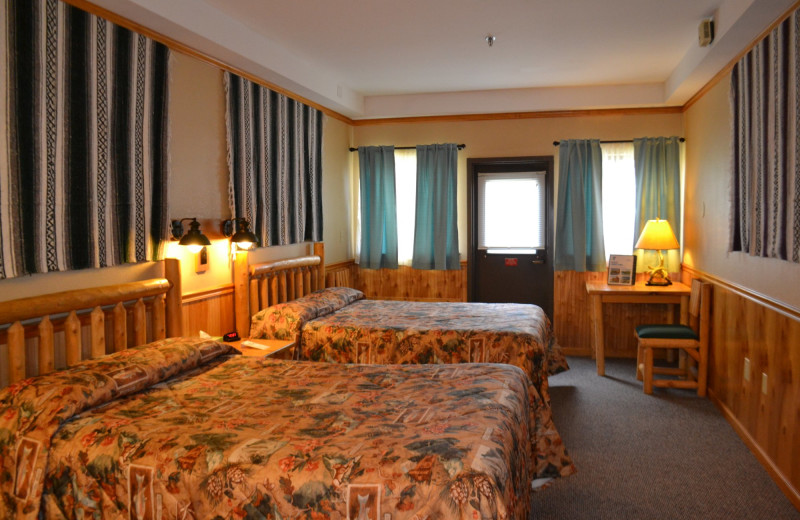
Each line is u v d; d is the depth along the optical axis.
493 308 4.48
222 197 3.74
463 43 4.04
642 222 5.50
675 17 3.52
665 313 5.57
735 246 3.66
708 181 4.49
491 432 1.89
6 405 2.09
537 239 6.02
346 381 2.56
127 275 2.93
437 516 1.56
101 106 2.71
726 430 3.66
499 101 5.61
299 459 1.74
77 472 1.88
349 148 6.12
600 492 2.85
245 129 3.94
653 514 2.63
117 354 2.52
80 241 2.60
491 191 6.09
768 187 3.04
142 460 1.81
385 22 3.59
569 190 5.67
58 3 2.47
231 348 3.06
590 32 3.80
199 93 3.49
